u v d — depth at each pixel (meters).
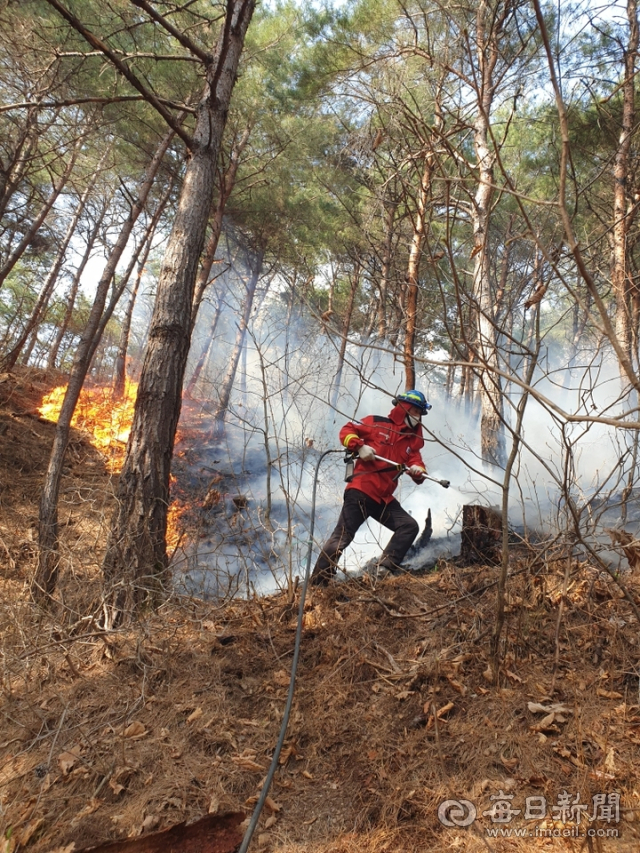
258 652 3.15
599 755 2.19
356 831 2.07
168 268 4.71
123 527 4.14
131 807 2.22
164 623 3.40
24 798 2.32
